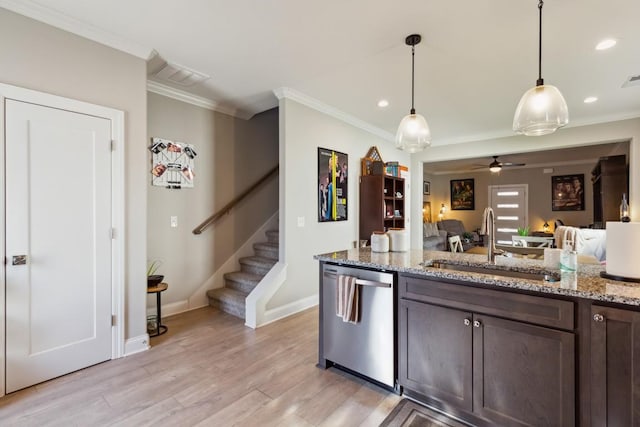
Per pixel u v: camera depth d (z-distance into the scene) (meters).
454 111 4.14
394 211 5.07
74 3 2.02
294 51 2.62
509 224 9.27
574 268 1.70
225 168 4.14
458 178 10.19
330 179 4.13
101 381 2.15
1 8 1.98
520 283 1.51
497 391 1.61
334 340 2.31
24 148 2.05
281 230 3.54
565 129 4.68
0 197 1.97
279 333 3.04
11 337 2.01
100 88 2.38
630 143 4.20
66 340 2.24
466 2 1.96
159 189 3.46
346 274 2.23
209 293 3.86
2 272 1.98
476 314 1.67
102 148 2.39
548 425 1.47
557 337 1.44
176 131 3.60
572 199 8.29
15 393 2.01
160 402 1.93
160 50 2.63
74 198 2.27
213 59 2.78
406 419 1.78
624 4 1.95
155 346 2.73
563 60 2.72
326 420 1.77
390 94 3.57
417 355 1.90
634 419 1.28
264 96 3.70
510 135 5.18
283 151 3.48
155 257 3.43
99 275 2.39
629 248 1.52
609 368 1.32
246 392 2.04
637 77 3.06
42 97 2.12
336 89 3.43
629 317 1.28
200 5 2.03
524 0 1.93
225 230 4.15
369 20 2.18
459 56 2.66
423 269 1.85
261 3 2.01
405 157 6.04
